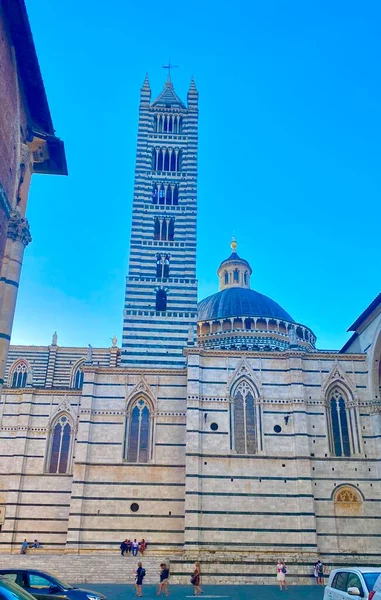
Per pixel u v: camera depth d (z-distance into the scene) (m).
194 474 51.47
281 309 80.69
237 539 49.75
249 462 52.72
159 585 40.75
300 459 52.31
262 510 50.88
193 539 49.16
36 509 58.38
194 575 40.84
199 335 75.81
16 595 15.23
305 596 39.41
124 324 68.69
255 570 47.34
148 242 73.81
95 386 58.06
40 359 83.75
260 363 56.91
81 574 47.28
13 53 24.91
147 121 82.00
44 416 62.50
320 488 51.97
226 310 78.19
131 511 53.72
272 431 54.16
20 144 27.64
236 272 92.62
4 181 25.23
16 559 47.94
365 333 58.25
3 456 60.94
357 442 54.00
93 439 56.06
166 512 53.84
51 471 60.38
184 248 73.88
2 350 26.23
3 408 63.03
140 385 58.44
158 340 68.25
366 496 51.81
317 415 54.94
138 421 57.50
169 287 71.25
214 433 53.81
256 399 55.38
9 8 22.84
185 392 58.56
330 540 50.12
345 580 21.91
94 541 52.28
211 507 50.81
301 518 50.09
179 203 76.88
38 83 26.88
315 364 57.03
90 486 54.22
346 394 56.16
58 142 30.59
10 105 25.25
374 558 49.03
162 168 79.88
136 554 51.16
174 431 57.09
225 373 56.31
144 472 55.22
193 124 82.69
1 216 25.50
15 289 27.33
